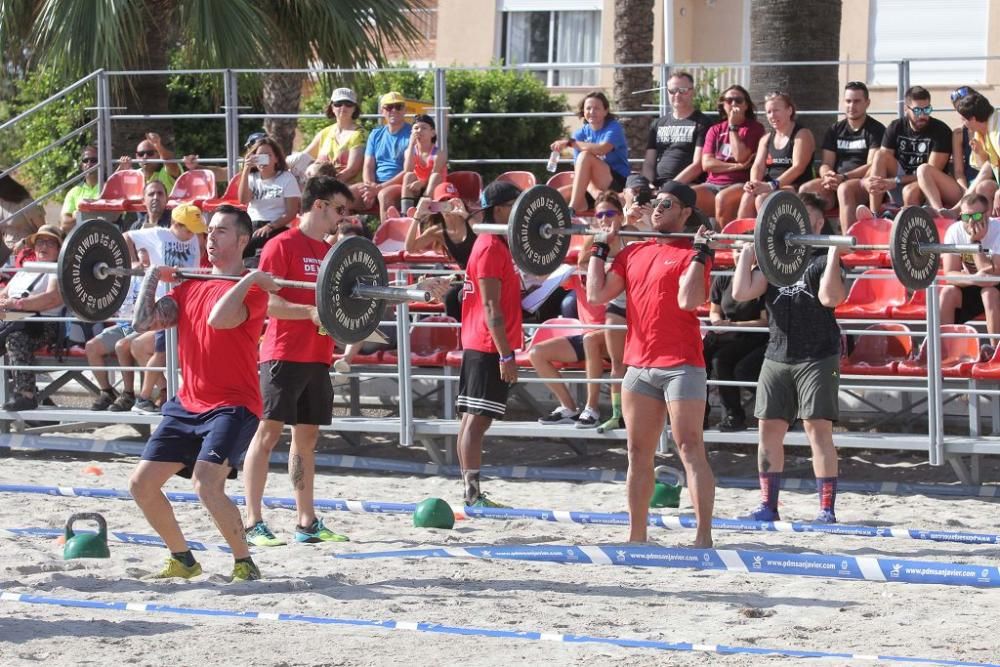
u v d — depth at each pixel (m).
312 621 12.16
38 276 25.06
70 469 23.61
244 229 14.23
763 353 21.52
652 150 26.58
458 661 10.83
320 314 13.09
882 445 20.91
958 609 12.90
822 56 28.50
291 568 14.80
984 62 42.22
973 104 24.22
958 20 42.59
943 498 20.77
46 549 16.11
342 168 28.03
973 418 20.89
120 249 14.35
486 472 22.81
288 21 33.62
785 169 24.81
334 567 14.88
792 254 15.10
